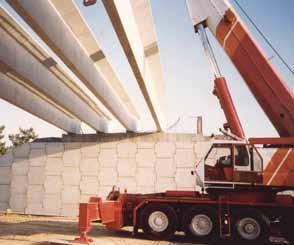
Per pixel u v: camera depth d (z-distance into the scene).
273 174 11.20
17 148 21.28
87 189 20.19
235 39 11.95
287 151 11.21
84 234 10.46
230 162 11.70
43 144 21.08
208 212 11.80
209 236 11.66
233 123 12.16
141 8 12.73
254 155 11.47
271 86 11.53
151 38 13.70
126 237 12.24
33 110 17.31
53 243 10.18
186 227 11.90
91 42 13.97
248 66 11.77
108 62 15.70
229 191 11.96
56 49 11.14
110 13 9.20
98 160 20.38
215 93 12.74
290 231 11.46
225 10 12.19
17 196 20.70
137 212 12.54
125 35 10.23
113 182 20.00
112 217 12.36
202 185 11.80
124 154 20.19
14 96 15.46
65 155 20.73
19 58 12.55
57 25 11.06
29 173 20.86
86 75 13.62
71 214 20.06
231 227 11.55
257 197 11.76
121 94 19.95
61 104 16.66
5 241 10.74
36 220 17.42
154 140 21.92
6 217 18.64
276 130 11.56
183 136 21.62
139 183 19.75
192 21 12.64
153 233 12.12
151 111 17.52
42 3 10.12
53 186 20.52
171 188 19.39
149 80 15.12
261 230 11.26
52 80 15.47
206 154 11.95
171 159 19.70
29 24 9.78
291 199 11.60
